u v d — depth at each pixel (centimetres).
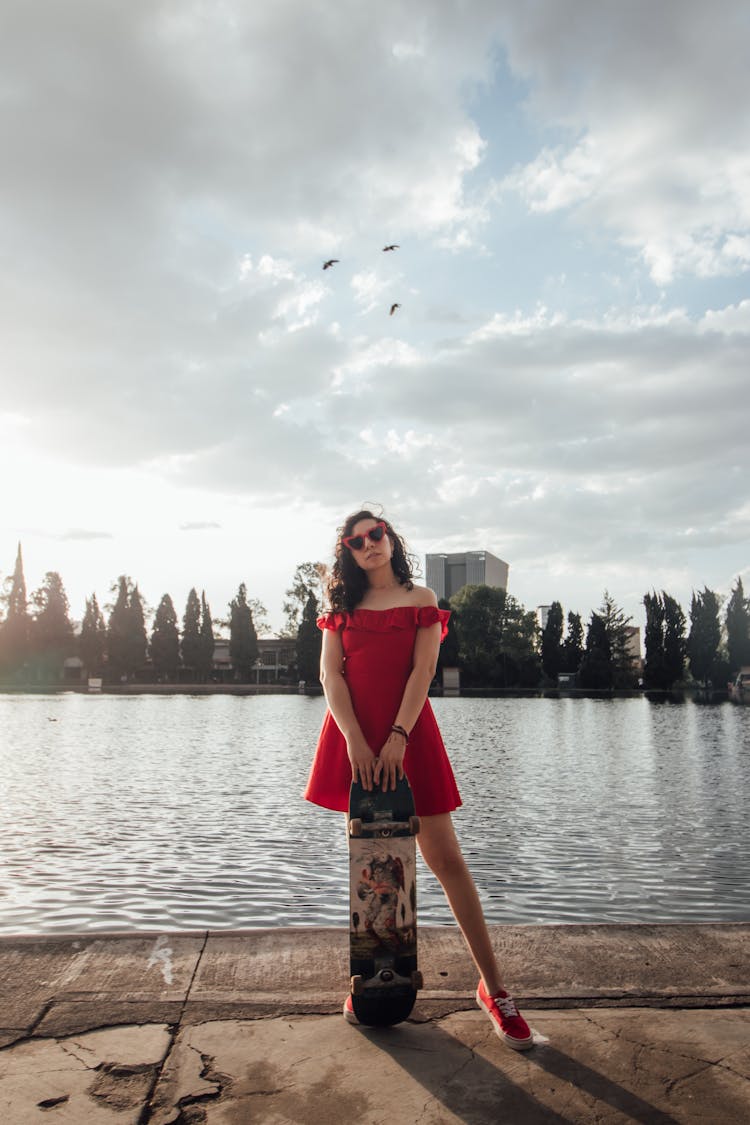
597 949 358
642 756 2333
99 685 9194
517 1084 250
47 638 10769
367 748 299
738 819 1298
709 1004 305
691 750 2514
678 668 8831
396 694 315
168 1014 294
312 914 763
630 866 966
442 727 3550
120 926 723
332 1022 291
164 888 850
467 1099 242
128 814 1312
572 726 3631
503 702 6259
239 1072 256
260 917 752
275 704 6019
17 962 338
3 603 10831
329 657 324
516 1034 273
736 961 345
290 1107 237
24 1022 286
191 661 10850
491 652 9094
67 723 3769
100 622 10994
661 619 8919
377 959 284
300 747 2586
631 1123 230
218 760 2181
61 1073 253
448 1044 276
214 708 5375
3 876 896
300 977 327
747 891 856
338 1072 257
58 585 10981
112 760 2175
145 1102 238
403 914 287
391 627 318
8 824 1218
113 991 312
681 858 1009
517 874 930
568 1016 296
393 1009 283
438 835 308
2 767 2000
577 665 9556
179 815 1302
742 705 5816
